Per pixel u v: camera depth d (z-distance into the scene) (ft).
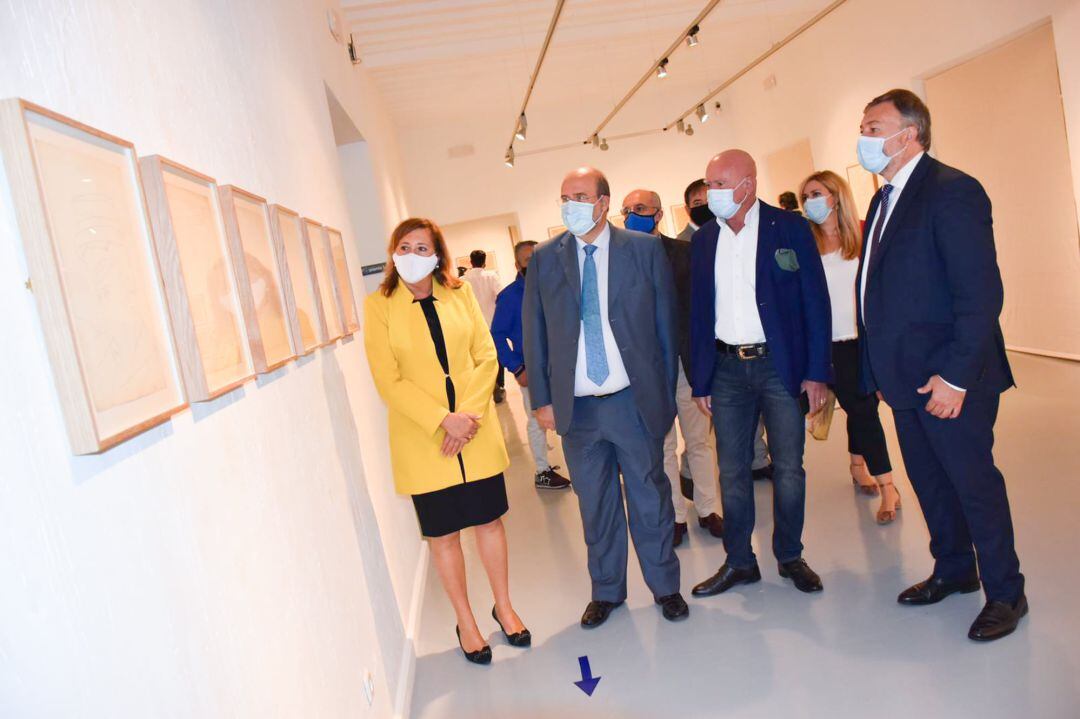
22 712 2.36
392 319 8.87
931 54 24.04
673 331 9.43
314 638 5.66
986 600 8.01
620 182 41.60
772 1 29.73
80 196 3.14
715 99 41.93
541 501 15.76
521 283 14.03
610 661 8.81
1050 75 19.84
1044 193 20.67
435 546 9.32
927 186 7.57
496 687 8.71
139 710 3.01
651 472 9.43
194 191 4.59
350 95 17.76
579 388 9.38
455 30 26.18
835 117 30.99
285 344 6.19
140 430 3.26
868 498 12.52
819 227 11.42
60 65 3.33
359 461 8.90
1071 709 6.51
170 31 4.91
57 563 2.66
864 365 8.55
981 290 7.14
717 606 9.66
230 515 4.42
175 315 3.96
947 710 6.85
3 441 2.49
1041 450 13.06
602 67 34.94
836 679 7.64
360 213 20.06
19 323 2.74
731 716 7.36
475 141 40.52
